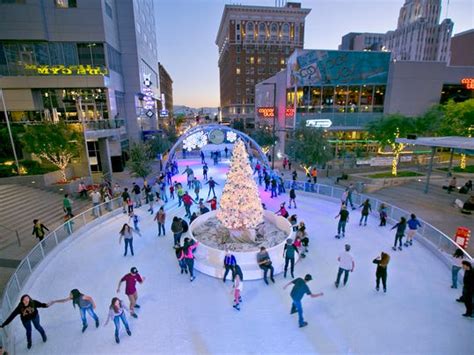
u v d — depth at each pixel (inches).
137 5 1560.0
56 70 1101.1
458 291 327.6
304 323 277.7
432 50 5157.5
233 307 306.3
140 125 1608.0
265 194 765.3
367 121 1375.5
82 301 267.6
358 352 245.4
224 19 3348.9
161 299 321.7
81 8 1113.4
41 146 771.4
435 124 1084.5
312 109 1359.5
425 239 443.2
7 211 601.3
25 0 1042.7
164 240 479.8
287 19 3169.3
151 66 2086.6
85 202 720.3
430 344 252.2
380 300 313.4
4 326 259.1
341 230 512.7
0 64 1080.8
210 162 1273.4
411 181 890.1
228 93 3521.2
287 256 352.8
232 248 425.1
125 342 260.7
